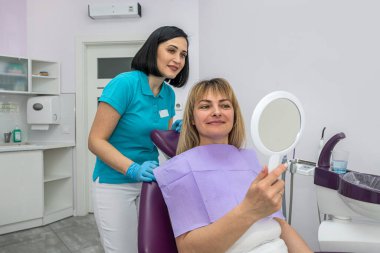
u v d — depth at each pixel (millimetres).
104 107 1155
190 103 940
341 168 1181
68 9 2975
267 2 1762
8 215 2488
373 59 1381
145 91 1236
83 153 3025
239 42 1964
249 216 618
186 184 792
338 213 1144
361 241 1073
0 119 2957
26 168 2572
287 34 1679
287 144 715
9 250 2193
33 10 3039
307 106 1623
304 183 1675
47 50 3041
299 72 1643
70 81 3025
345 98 1486
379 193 853
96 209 1276
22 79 2883
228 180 836
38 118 2941
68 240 2385
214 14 2242
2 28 2979
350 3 1436
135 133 1245
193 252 708
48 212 2775
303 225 1690
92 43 2973
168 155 1072
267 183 577
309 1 1576
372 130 1407
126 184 1241
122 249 1247
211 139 932
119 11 2783
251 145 1798
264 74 1805
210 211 754
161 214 845
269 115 679
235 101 954
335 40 1499
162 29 1211
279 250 790
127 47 3010
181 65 1256
